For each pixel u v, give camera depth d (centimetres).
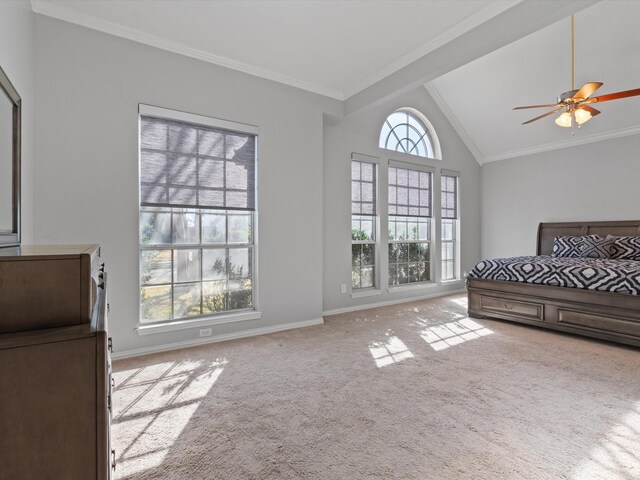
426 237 567
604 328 317
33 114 249
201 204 324
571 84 431
